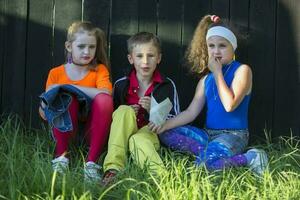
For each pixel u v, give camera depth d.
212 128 3.48
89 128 3.35
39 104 3.75
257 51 3.74
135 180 2.75
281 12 3.72
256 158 3.19
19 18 3.75
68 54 3.57
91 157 3.18
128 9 3.74
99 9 3.74
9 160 2.86
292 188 2.86
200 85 3.57
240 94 3.38
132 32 3.76
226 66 3.51
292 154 3.45
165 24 3.75
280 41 3.73
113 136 3.17
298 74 3.73
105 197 2.75
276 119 3.75
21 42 3.76
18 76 3.76
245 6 3.73
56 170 2.76
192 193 2.64
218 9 3.74
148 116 3.45
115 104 3.56
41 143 3.39
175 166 2.90
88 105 3.28
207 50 3.62
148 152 3.11
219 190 2.67
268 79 3.74
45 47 3.76
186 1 3.74
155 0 3.74
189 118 3.49
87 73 3.52
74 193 2.63
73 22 3.75
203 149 3.36
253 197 2.77
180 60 3.75
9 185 2.65
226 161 3.17
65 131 3.20
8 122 3.53
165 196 2.62
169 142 3.40
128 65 3.75
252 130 3.76
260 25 3.73
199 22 3.71
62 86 3.22
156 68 3.70
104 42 3.57
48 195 2.58
